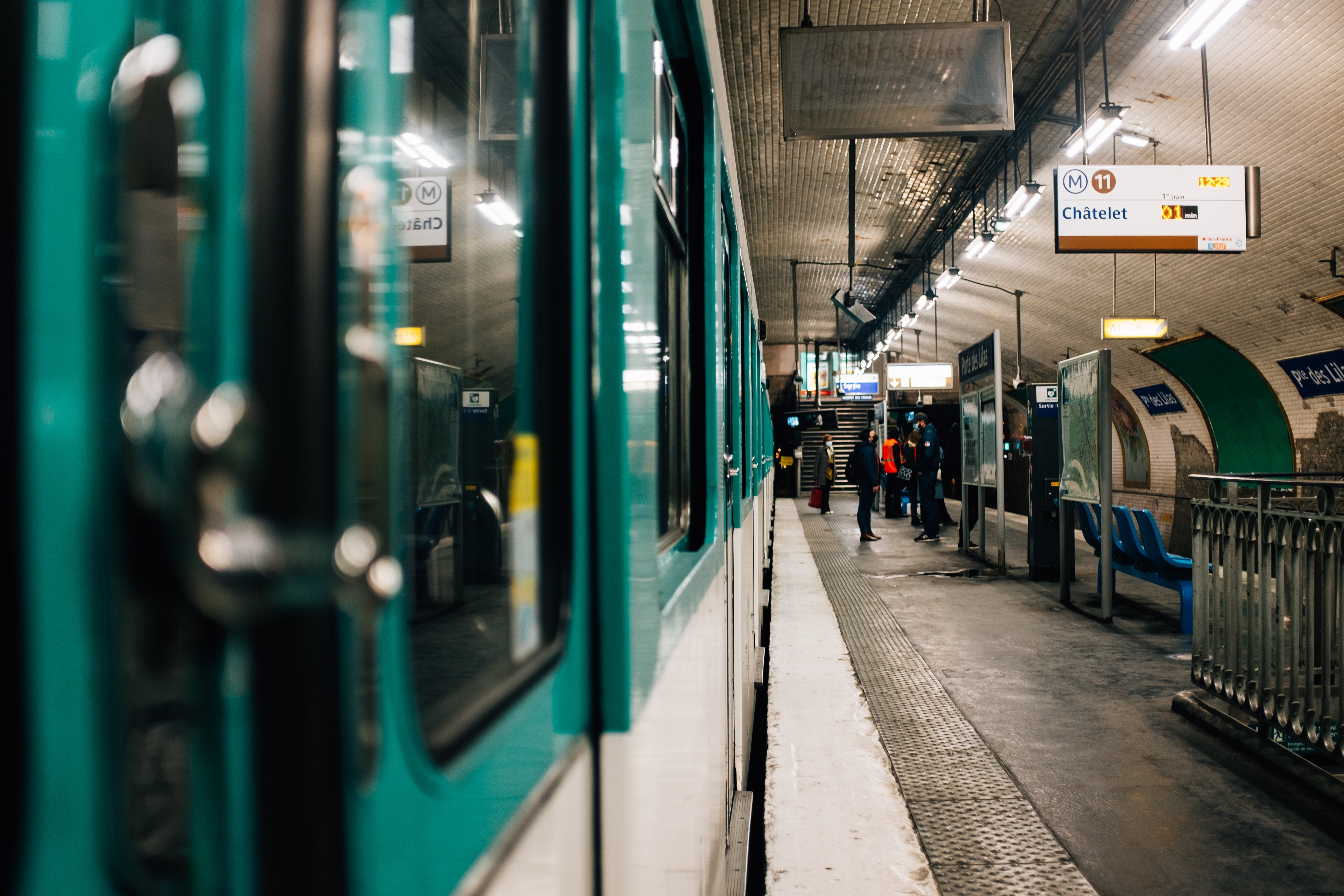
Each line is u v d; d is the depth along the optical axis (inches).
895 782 149.8
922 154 695.1
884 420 991.6
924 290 1190.9
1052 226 814.5
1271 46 436.8
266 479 14.2
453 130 48.8
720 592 98.7
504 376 47.4
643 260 53.8
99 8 13.9
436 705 27.5
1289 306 698.2
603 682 44.6
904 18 466.9
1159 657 255.1
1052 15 458.3
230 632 14.3
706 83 92.7
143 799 14.5
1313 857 131.5
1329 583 152.6
